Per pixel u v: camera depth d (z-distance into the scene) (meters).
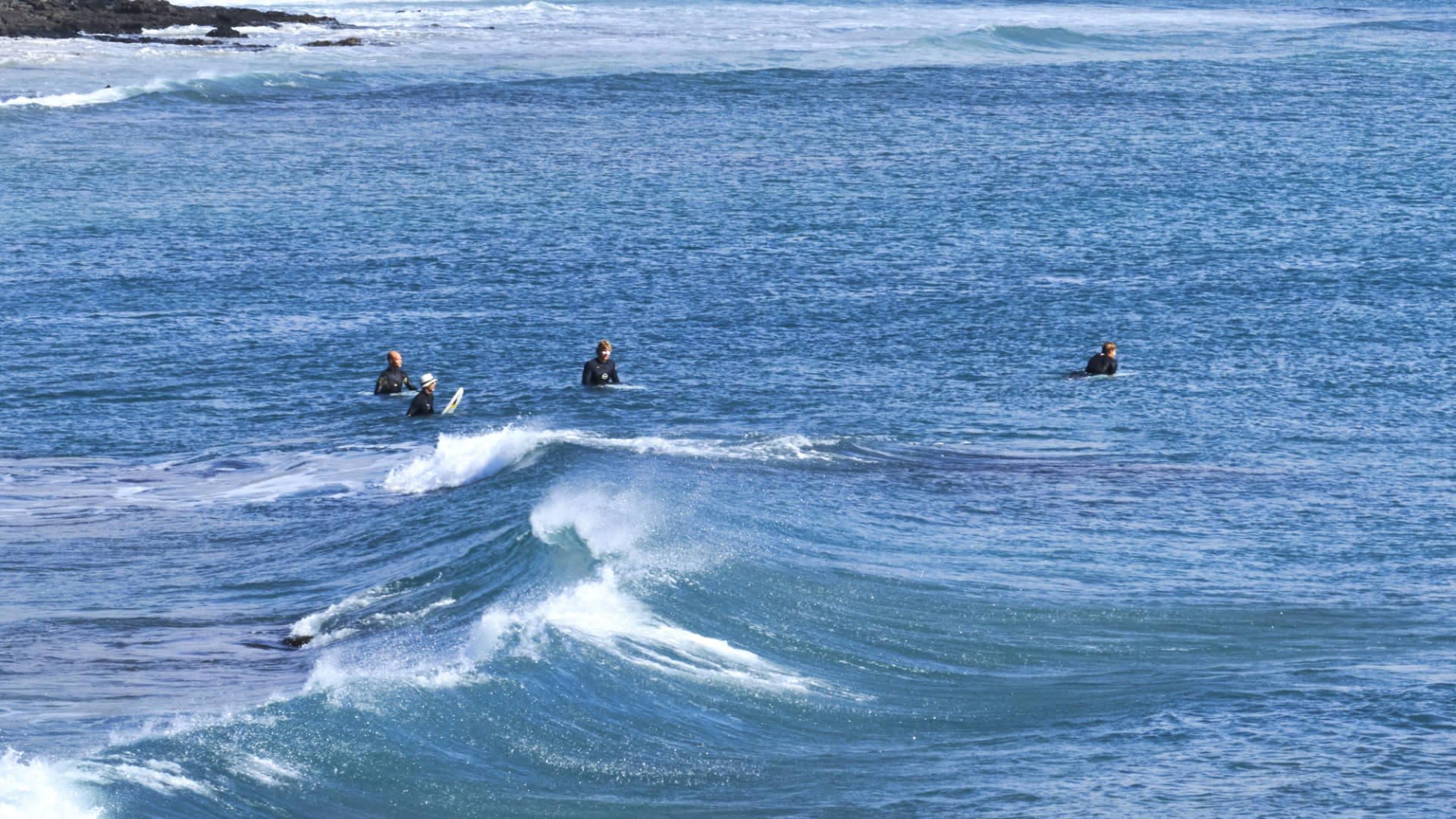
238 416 105.00
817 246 169.00
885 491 81.75
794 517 74.00
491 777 42.62
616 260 160.75
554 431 95.38
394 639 55.62
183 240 166.62
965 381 114.56
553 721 46.34
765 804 42.28
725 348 125.06
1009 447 94.81
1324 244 171.38
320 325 132.00
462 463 85.56
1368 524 77.38
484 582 61.66
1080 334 130.25
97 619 60.94
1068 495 82.62
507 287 148.00
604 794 42.31
